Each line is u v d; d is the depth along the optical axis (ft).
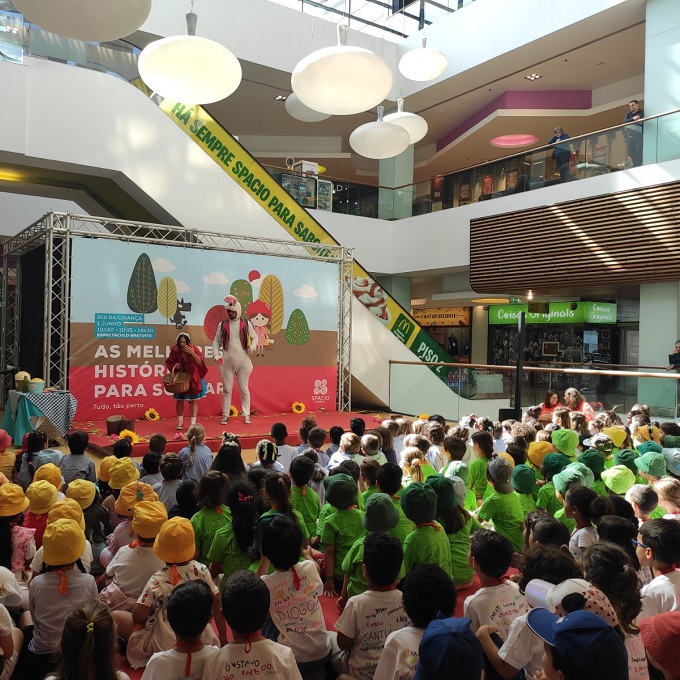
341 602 10.44
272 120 55.52
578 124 49.47
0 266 43.01
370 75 15.71
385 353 39.70
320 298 36.42
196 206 33.06
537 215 37.96
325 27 46.19
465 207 42.75
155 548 8.54
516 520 12.31
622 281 33.88
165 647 8.45
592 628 4.63
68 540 8.45
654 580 8.30
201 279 32.27
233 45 41.96
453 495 11.33
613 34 38.29
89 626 5.78
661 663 5.93
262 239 33.24
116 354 29.81
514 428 18.79
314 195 43.01
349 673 8.14
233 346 29.50
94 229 42.01
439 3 46.50
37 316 30.55
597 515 10.21
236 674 6.33
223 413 29.78
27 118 27.96
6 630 7.98
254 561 9.78
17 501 10.20
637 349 48.39
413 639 6.64
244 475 12.91
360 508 12.20
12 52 27.71
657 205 31.86
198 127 33.55
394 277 48.98
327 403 36.73
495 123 49.39
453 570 11.43
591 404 28.78
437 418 22.20
